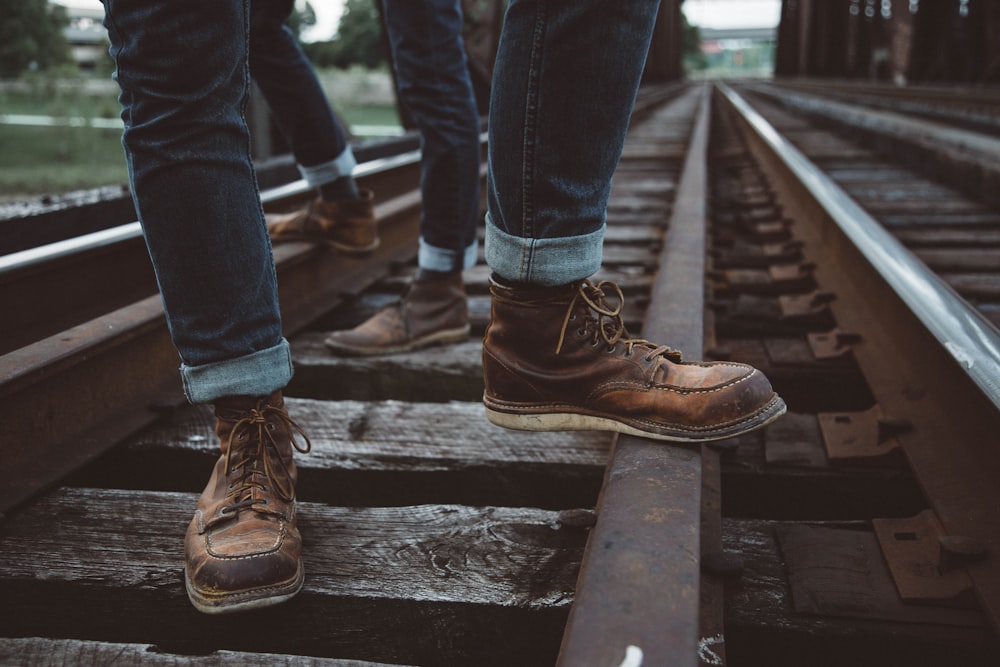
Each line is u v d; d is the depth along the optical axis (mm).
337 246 2414
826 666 1130
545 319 1296
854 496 1555
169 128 1147
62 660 1071
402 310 2145
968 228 3924
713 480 1397
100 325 1675
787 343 2314
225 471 1259
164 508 1381
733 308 2684
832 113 10094
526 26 1146
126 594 1194
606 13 1120
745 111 10195
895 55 18797
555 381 1314
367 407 1800
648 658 788
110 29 1153
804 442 1654
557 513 1370
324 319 2480
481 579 1204
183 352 1231
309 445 1335
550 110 1156
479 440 1648
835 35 27188
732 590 1182
